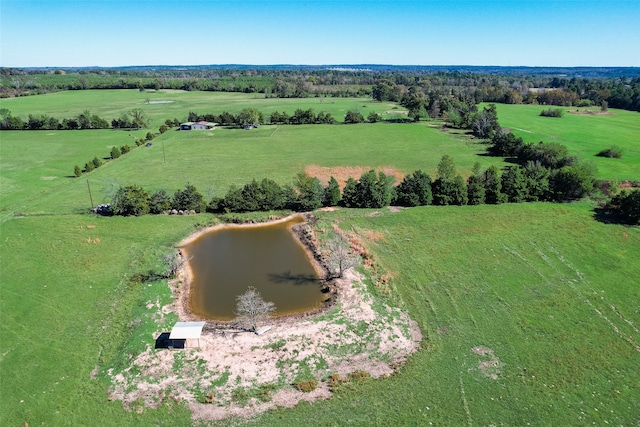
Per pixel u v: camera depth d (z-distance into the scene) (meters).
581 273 52.91
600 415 32.84
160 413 32.69
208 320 44.31
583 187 74.00
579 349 39.94
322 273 54.12
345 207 74.75
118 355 38.59
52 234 62.16
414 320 43.91
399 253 58.00
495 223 66.50
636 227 64.56
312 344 39.97
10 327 41.81
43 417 32.16
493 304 46.69
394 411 32.91
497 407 33.41
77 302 46.12
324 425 31.67
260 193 73.38
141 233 63.81
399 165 102.88
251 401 33.81
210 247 61.94
